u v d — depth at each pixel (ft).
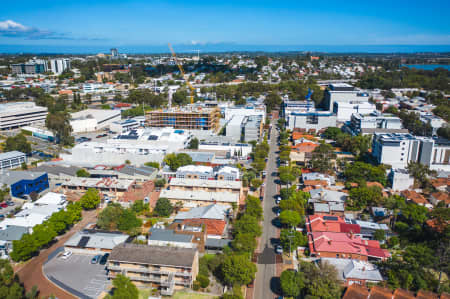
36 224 428.97
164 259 334.44
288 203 477.77
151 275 337.52
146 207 501.15
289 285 321.52
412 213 450.71
